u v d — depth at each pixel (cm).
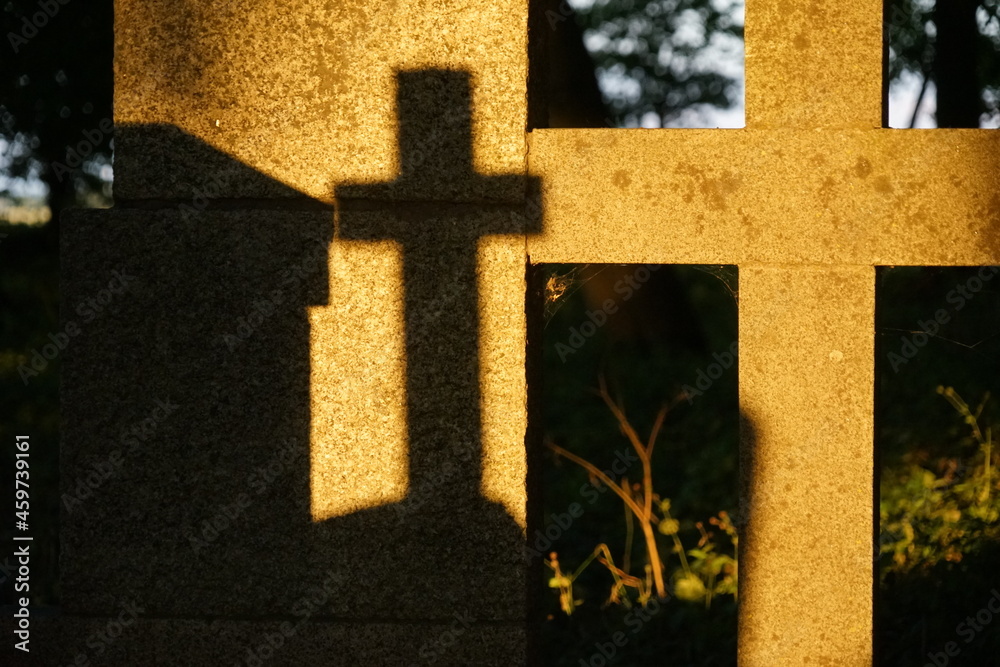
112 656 290
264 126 279
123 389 285
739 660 283
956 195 267
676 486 559
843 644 278
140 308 284
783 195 272
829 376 274
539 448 296
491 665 280
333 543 283
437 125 274
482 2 271
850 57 269
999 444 491
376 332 279
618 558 466
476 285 275
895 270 718
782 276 274
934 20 732
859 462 275
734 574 416
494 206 275
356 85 276
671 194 274
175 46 280
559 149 275
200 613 288
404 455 280
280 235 279
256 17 277
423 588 281
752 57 272
